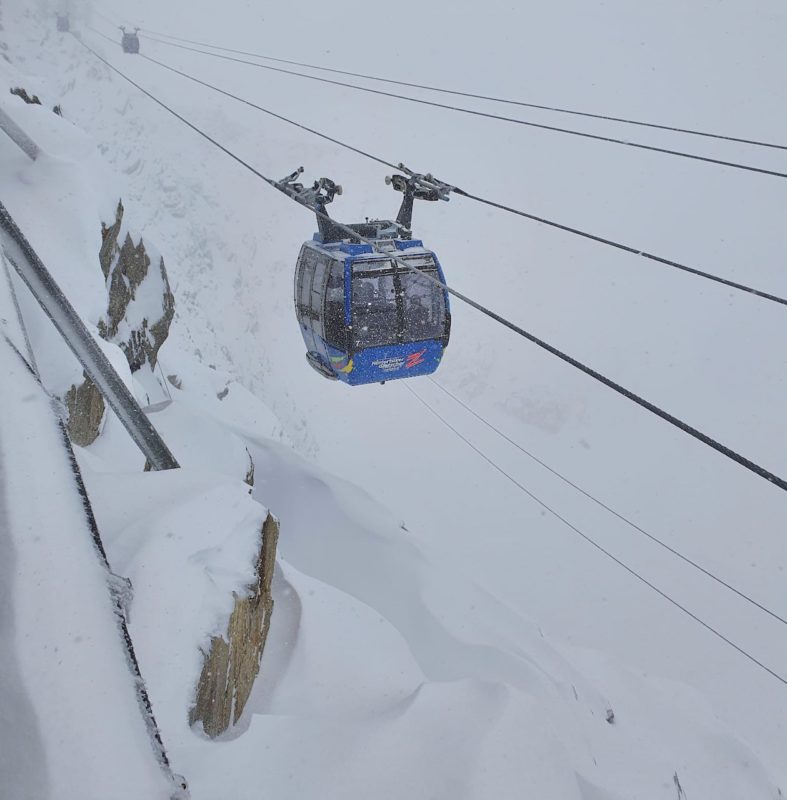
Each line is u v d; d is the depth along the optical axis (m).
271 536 5.57
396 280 12.20
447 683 5.65
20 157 9.18
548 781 5.04
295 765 4.45
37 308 7.56
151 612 4.07
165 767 1.75
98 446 7.81
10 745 1.70
